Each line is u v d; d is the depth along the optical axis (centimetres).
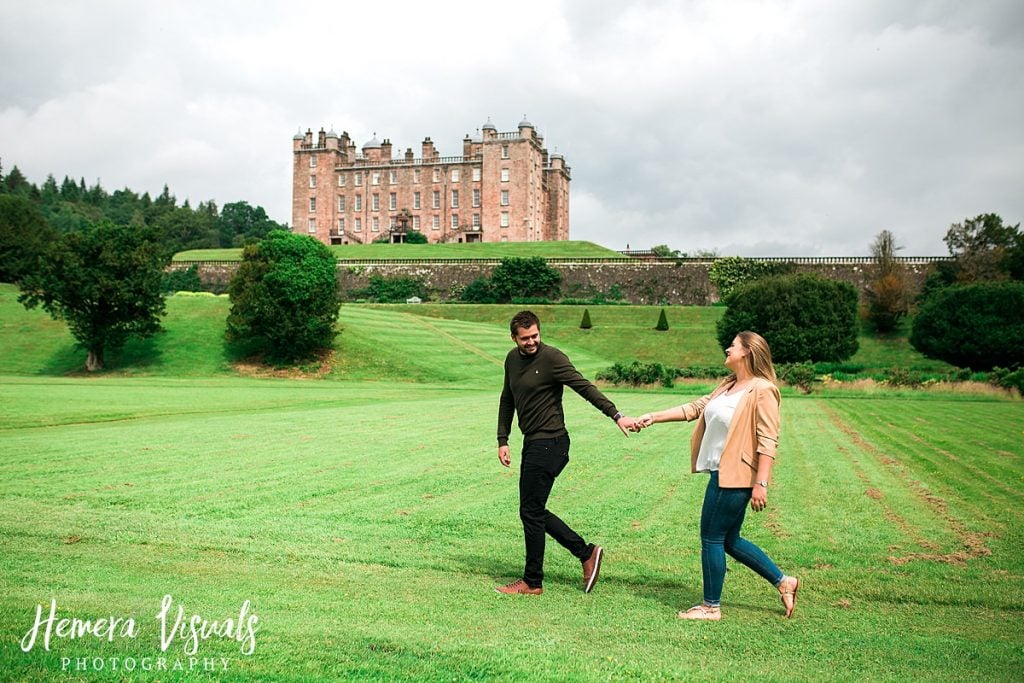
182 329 5028
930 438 1506
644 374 3372
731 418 505
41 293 4581
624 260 7656
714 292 7350
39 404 2038
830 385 3238
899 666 414
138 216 14575
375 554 644
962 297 4306
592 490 955
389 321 5744
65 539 666
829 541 707
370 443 1374
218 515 774
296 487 937
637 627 476
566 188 12462
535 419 567
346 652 416
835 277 6806
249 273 4578
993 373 3142
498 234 10506
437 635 448
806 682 390
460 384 4091
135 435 1441
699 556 659
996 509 846
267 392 2989
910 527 763
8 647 411
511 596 538
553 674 393
